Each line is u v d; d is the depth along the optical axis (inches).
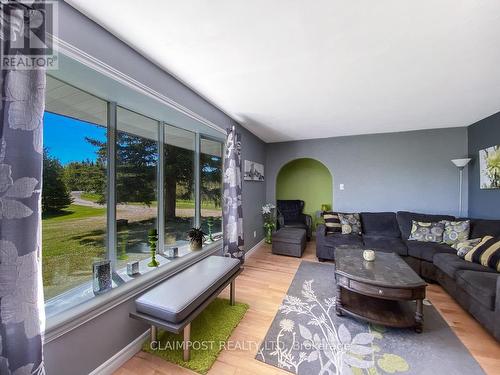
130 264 70.8
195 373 55.3
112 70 55.9
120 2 45.6
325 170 218.2
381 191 158.7
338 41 58.7
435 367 57.4
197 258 94.0
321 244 137.7
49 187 57.7
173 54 65.2
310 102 102.7
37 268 38.6
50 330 43.3
